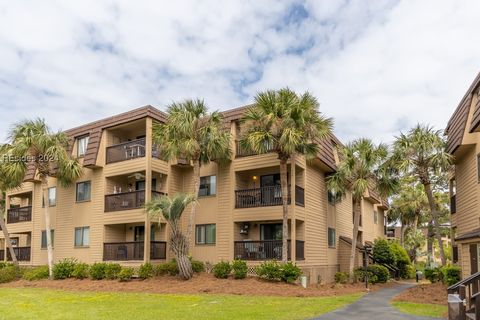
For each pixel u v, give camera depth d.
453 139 19.88
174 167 25.02
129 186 26.19
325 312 12.34
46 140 23.78
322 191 25.42
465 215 20.06
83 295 17.56
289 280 19.08
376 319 11.14
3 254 33.44
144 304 14.28
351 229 31.23
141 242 22.77
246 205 22.19
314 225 23.61
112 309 13.20
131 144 24.31
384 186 22.59
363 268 24.75
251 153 22.42
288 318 11.26
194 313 12.16
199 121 21.25
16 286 22.27
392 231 54.16
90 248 24.98
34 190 30.03
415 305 13.88
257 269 19.88
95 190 25.42
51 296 17.33
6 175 25.62
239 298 15.76
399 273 31.45
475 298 9.39
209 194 23.77
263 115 19.69
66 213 26.91
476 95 18.06
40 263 28.39
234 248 22.09
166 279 20.61
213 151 21.12
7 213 32.19
